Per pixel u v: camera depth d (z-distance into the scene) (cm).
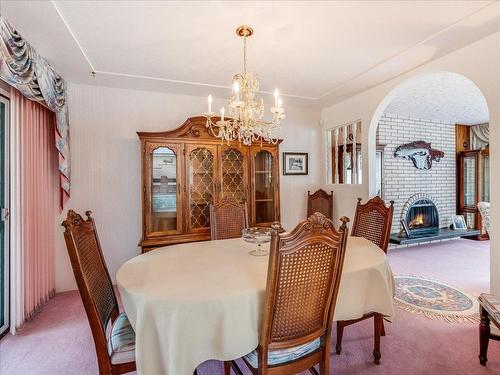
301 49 218
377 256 167
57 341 197
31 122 231
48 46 206
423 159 495
